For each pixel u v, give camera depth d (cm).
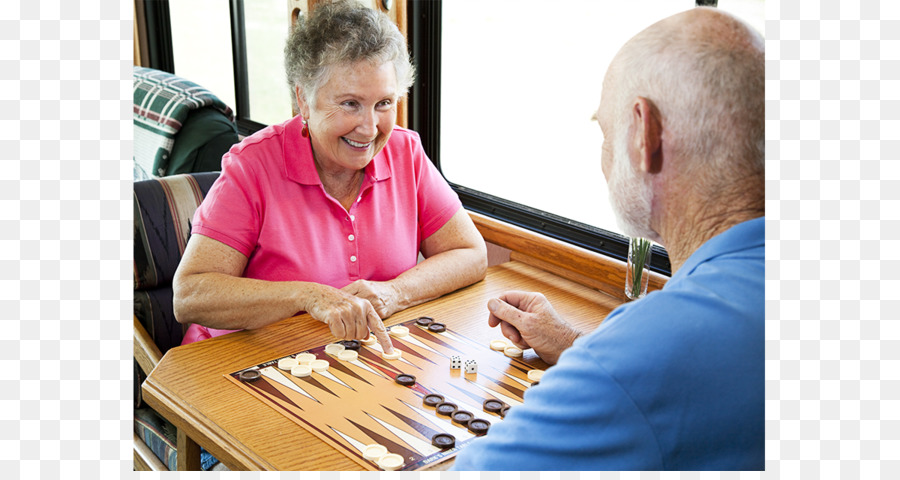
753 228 99
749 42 100
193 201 225
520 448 100
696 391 92
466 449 110
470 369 163
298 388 156
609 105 111
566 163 239
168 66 408
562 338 167
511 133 253
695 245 106
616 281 218
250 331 182
